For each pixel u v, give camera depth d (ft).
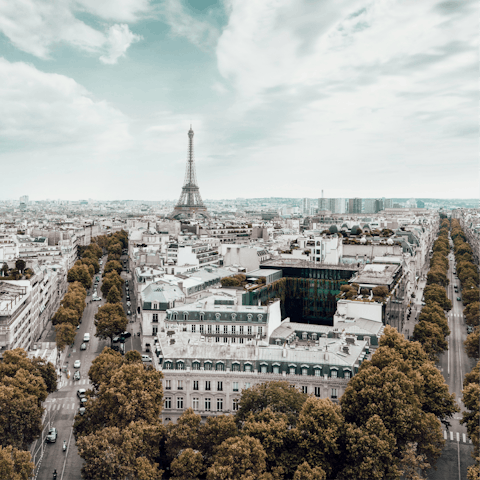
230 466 562.66
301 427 645.92
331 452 638.94
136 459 610.24
